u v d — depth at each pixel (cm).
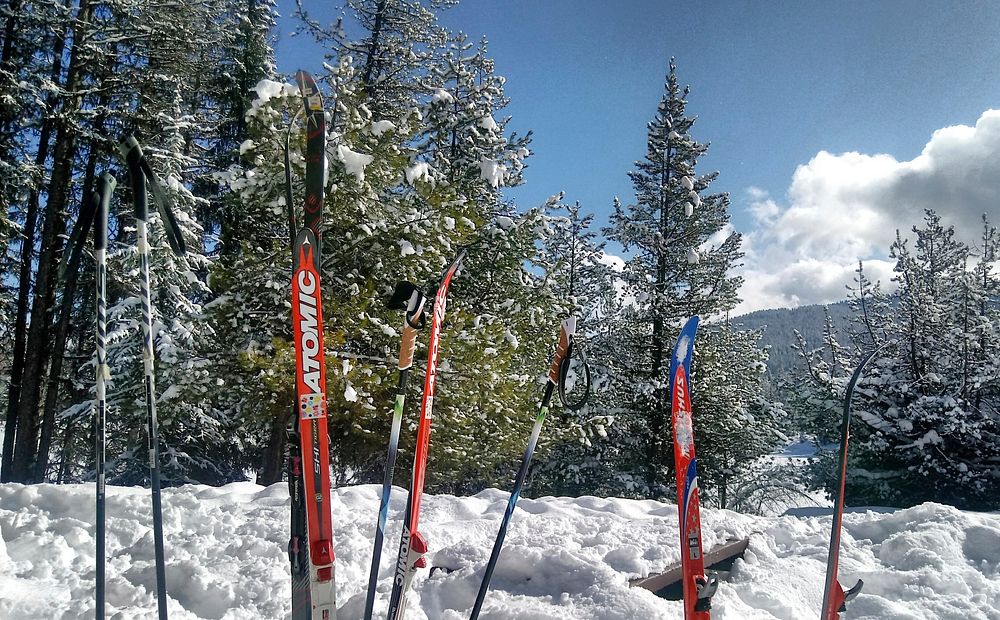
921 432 1564
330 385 952
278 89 1003
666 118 1936
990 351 1588
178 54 1427
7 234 1337
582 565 373
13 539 438
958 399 1519
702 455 1756
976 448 1526
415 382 1039
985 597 439
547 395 285
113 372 1430
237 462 1791
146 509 528
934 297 1705
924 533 537
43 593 333
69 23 1310
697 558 251
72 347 1600
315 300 222
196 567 352
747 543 503
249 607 333
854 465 1677
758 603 405
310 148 228
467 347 1053
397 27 1780
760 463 2075
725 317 1861
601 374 1781
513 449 1220
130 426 1473
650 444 1769
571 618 324
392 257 1054
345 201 1007
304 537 221
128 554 419
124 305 1366
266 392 1027
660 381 1748
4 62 1268
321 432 216
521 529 531
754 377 1927
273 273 1014
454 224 1118
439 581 380
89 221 206
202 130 1675
